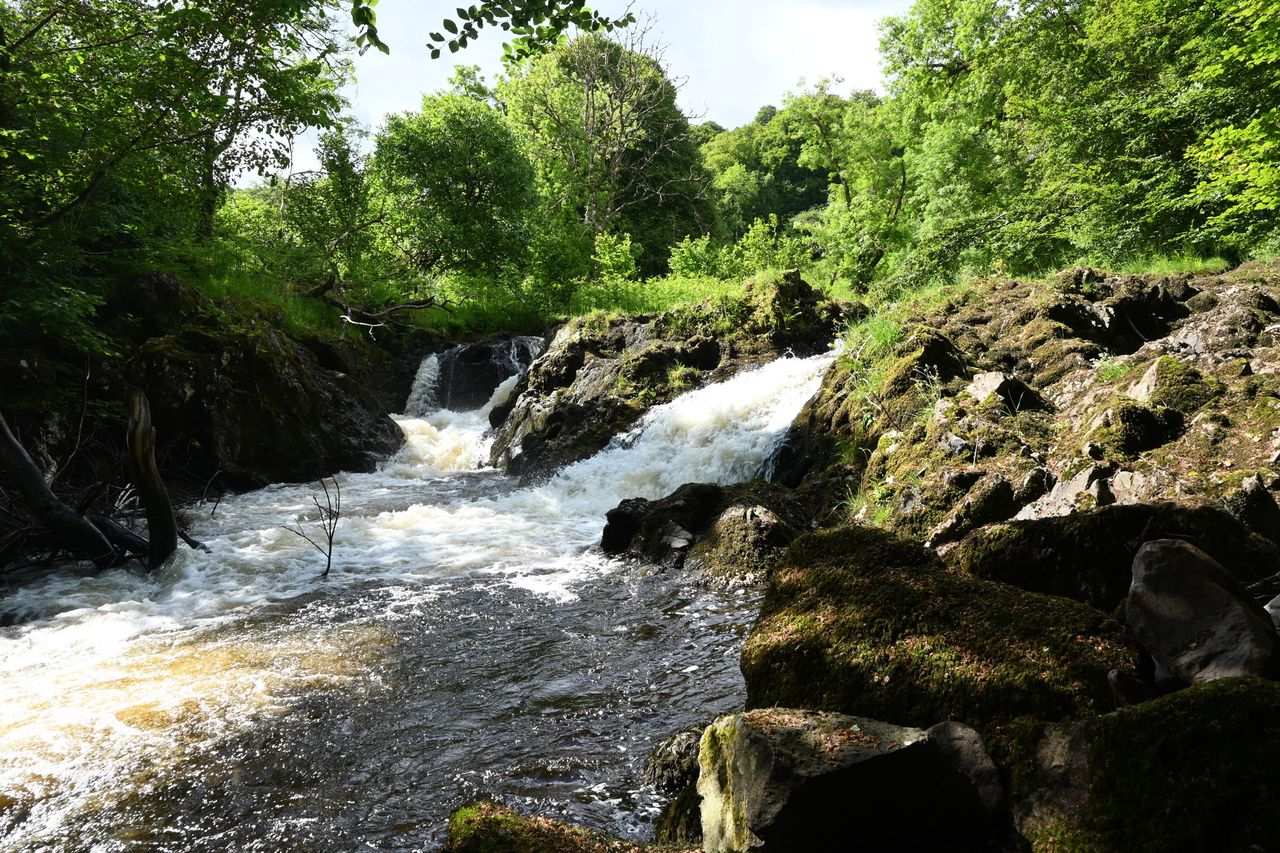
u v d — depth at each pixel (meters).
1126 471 5.02
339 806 3.44
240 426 12.03
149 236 13.55
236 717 4.32
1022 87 20.34
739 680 4.56
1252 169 9.94
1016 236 15.66
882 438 7.48
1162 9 14.34
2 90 9.83
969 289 11.35
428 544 8.30
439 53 5.04
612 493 10.29
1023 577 3.42
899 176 29.44
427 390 17.44
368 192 20.91
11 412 9.90
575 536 8.61
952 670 2.81
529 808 3.34
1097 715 2.39
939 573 3.41
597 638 5.41
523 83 34.66
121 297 12.59
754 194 53.97
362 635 5.61
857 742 2.37
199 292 13.41
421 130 21.91
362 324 16.89
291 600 6.52
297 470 12.61
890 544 3.69
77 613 6.26
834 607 3.35
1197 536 3.13
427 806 3.41
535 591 6.57
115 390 11.20
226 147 13.10
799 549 3.93
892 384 8.10
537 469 12.09
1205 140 11.69
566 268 22.98
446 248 21.75
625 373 13.06
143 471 7.36
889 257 27.30
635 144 38.12
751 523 6.77
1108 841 2.01
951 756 2.48
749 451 9.56
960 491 6.09
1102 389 6.90
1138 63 15.33
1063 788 2.23
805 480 8.19
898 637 3.05
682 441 10.81
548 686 4.62
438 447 14.96
